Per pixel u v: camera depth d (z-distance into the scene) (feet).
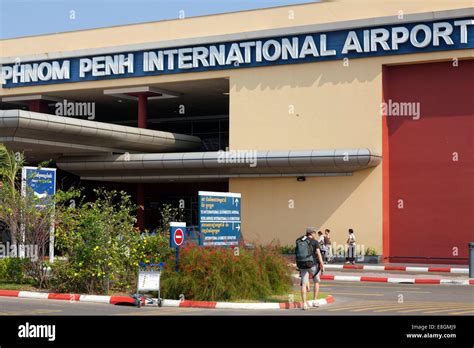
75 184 169.78
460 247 123.24
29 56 152.05
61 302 71.77
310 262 67.77
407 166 127.03
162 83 142.31
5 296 76.95
